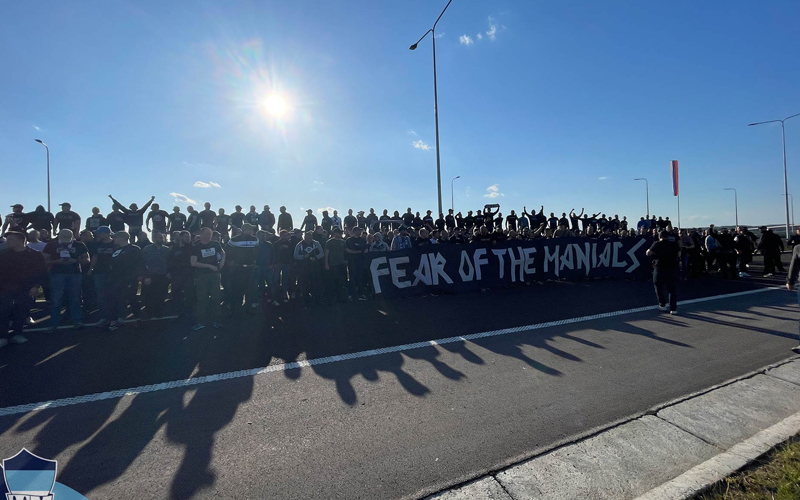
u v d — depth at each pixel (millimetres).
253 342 5859
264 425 3416
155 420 3520
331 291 8562
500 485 2576
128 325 6961
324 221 14336
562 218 17484
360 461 2875
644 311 7605
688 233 12359
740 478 2516
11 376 4574
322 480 2668
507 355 5121
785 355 5051
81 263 7457
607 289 10156
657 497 2383
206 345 5727
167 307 8297
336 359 5074
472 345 5566
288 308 8297
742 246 13266
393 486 2594
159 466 2846
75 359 5145
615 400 3799
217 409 3721
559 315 7328
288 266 8820
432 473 2719
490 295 9578
